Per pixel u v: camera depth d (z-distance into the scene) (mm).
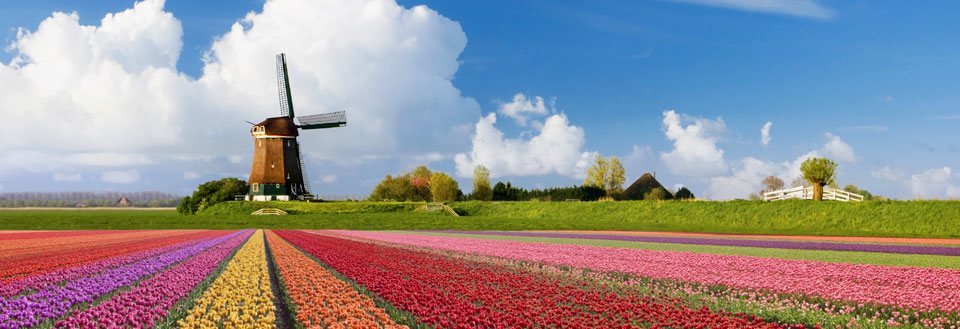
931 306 15562
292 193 110938
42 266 24656
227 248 34906
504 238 46500
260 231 58844
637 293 18781
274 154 109875
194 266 24891
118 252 31922
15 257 29062
